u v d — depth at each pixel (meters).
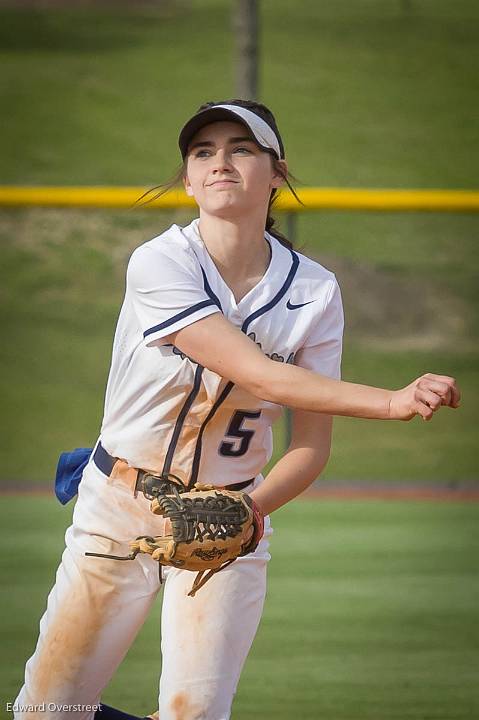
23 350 47.44
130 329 10.12
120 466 10.32
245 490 10.57
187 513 9.31
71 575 10.45
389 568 20.27
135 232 59.09
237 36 37.47
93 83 85.62
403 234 59.72
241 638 10.30
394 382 44.28
